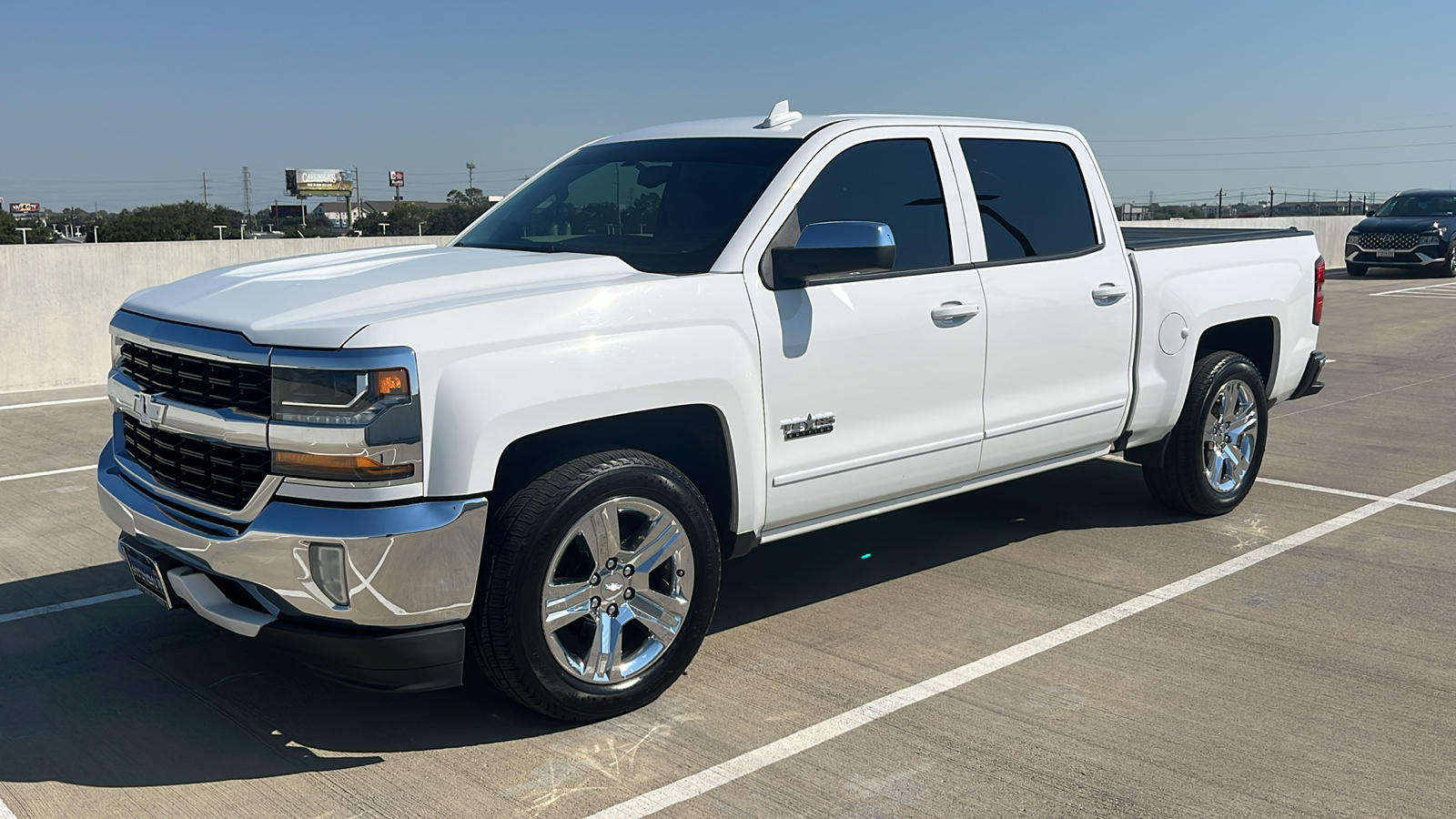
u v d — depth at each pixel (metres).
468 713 3.75
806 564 5.31
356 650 3.24
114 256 11.26
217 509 3.42
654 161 4.57
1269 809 3.13
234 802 3.20
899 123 4.57
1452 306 17.67
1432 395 10.02
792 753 3.46
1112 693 3.87
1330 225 28.14
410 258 4.23
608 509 3.55
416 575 3.22
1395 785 3.26
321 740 3.58
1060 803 3.16
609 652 3.62
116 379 3.92
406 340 3.20
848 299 4.18
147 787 3.29
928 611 4.68
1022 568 5.23
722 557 4.08
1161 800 3.18
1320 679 3.99
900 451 4.40
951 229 4.61
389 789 3.27
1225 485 6.04
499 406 3.30
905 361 4.36
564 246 4.37
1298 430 8.52
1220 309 5.76
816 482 4.18
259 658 4.22
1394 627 4.48
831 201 4.25
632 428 3.89
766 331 3.95
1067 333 4.98
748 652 4.26
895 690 3.91
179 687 3.97
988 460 4.77
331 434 3.16
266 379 3.27
